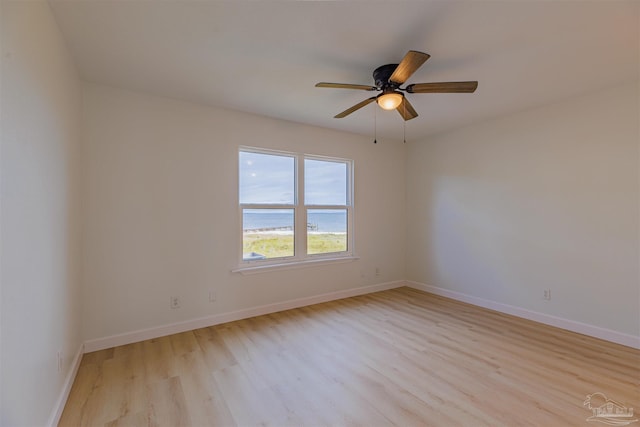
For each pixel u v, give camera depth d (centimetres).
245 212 344
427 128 401
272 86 268
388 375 217
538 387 201
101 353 250
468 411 178
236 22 178
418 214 464
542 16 172
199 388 201
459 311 359
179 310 296
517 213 342
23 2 126
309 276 387
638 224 258
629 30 185
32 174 136
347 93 282
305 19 175
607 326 274
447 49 207
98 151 259
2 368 105
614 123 270
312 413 177
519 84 263
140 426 166
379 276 456
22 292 123
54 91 171
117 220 266
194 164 305
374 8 166
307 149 382
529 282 331
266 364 232
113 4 160
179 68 234
